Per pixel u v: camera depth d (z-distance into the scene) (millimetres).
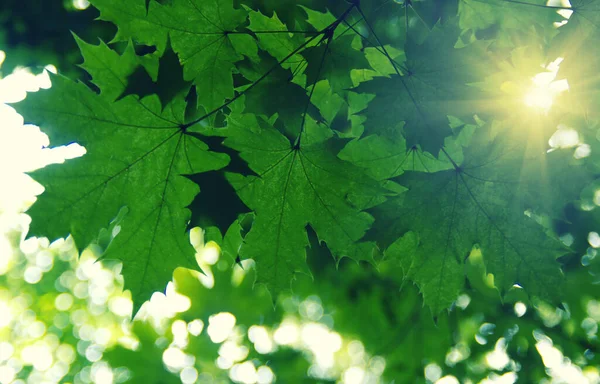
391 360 5418
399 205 2410
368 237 2395
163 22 2523
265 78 2738
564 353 5012
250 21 2713
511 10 2914
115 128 2275
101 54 2219
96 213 2279
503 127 2443
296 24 2953
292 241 2457
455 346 5340
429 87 2490
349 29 2971
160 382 5957
